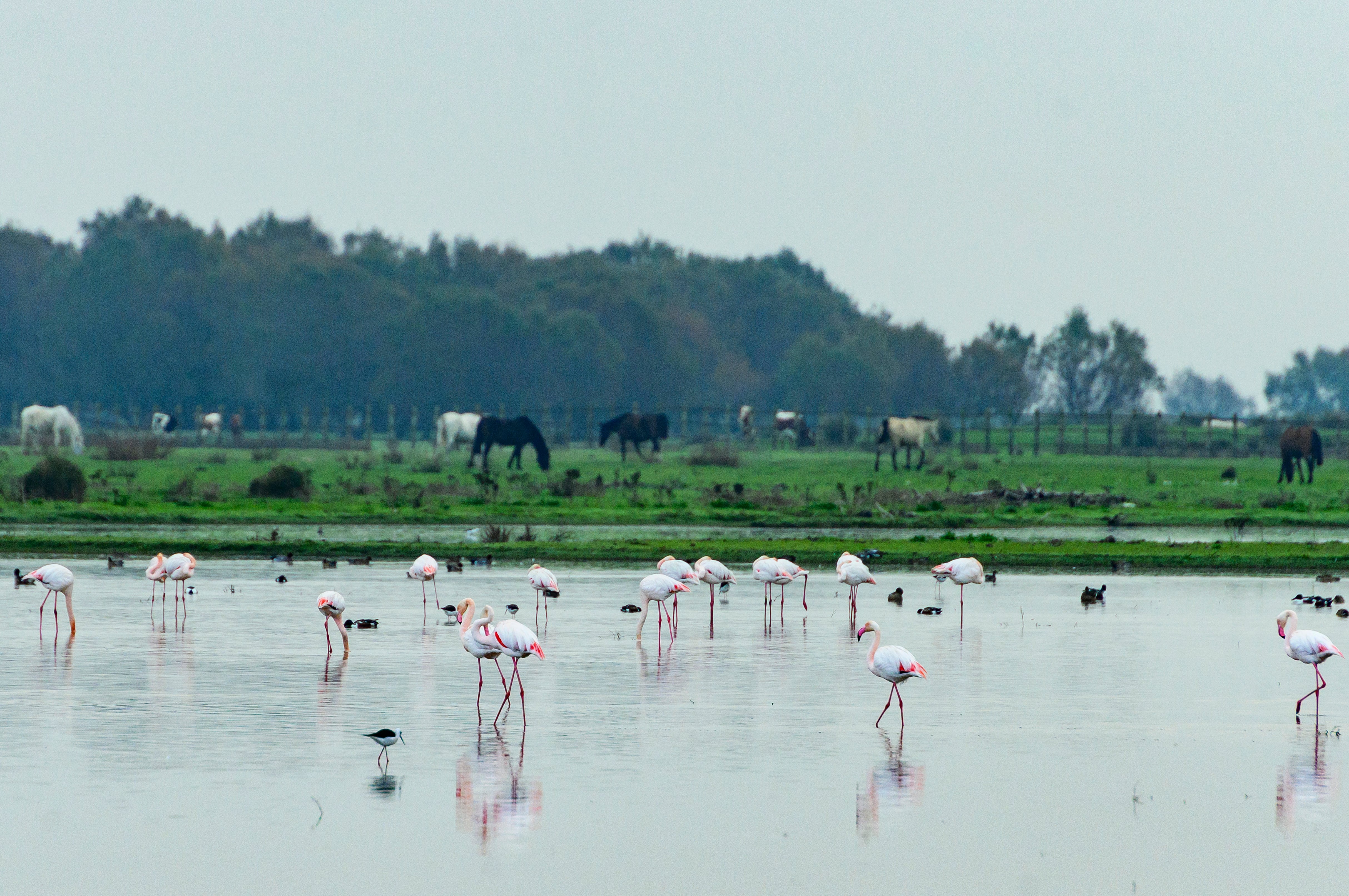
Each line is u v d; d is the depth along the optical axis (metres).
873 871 12.12
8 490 46.50
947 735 16.72
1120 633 24.36
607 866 12.18
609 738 16.45
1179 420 96.25
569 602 27.70
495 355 130.38
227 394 132.12
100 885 11.69
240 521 41.91
